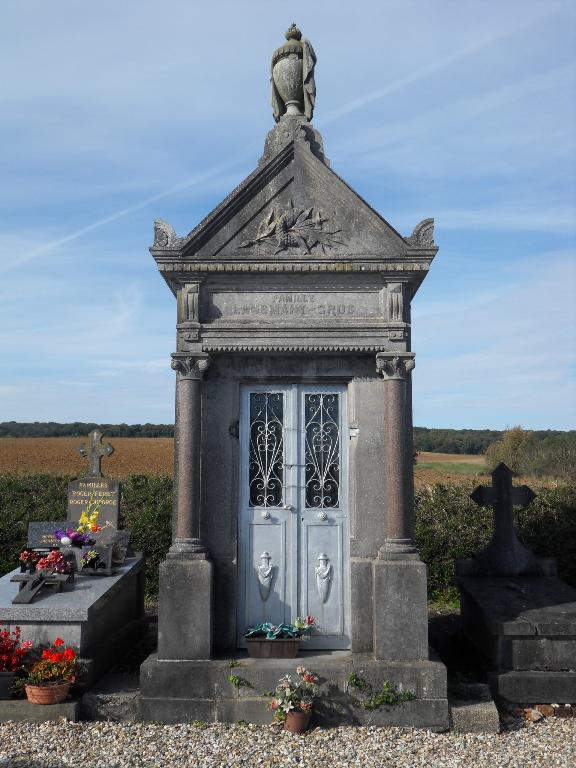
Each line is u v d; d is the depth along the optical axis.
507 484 8.52
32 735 5.48
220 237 6.41
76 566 7.68
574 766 5.01
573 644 6.31
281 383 6.62
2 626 6.32
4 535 11.29
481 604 6.93
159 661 5.93
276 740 5.40
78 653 6.23
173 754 5.14
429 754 5.20
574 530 10.94
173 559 6.10
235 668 5.82
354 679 5.73
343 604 6.41
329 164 6.68
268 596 6.41
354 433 6.46
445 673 5.75
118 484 9.23
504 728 5.76
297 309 6.45
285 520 6.49
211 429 6.49
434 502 11.26
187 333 6.30
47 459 30.67
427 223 6.33
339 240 6.43
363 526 6.33
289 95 6.91
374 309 6.44
